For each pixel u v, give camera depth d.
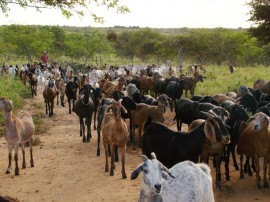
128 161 13.41
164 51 73.56
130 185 11.03
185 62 83.19
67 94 23.50
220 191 10.55
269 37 30.55
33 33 74.00
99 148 14.27
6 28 73.31
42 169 12.67
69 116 22.73
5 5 15.46
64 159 13.78
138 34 89.06
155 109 14.48
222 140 9.44
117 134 11.43
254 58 73.69
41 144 15.98
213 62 74.69
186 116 15.36
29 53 71.31
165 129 9.68
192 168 7.01
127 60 97.25
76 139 16.89
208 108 13.83
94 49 79.19
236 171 12.34
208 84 31.58
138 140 16.12
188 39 70.00
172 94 24.22
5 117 11.85
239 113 11.73
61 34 85.69
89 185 11.12
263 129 10.34
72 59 84.50
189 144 9.45
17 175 12.04
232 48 68.19
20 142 12.38
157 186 6.08
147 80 28.59
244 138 11.09
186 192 6.64
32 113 23.50
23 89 34.66
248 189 10.72
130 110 15.04
